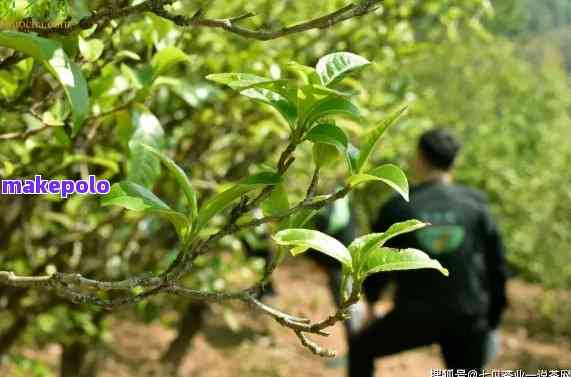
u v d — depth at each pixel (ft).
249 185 4.06
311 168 12.29
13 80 5.36
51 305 10.85
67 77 3.61
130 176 5.32
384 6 10.00
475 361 14.25
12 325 11.14
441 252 13.47
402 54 10.07
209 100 9.36
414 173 14.38
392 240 13.66
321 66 4.13
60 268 10.68
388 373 22.74
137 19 6.92
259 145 10.91
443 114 30.68
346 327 14.82
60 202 10.62
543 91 36.32
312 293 29.60
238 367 22.03
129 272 11.38
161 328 23.40
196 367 21.66
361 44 9.75
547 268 29.81
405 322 13.82
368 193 23.40
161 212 4.03
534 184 30.91
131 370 19.93
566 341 26.71
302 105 3.96
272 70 4.81
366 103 11.36
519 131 34.12
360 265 3.92
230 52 8.73
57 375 17.56
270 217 4.11
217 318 25.36
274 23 10.39
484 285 14.01
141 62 6.75
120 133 5.69
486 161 31.24
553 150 33.35
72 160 6.86
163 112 9.73
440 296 13.60
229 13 9.88
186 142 11.17
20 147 7.13
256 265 13.64
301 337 3.99
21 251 10.89
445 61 30.40
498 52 34.42
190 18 3.88
